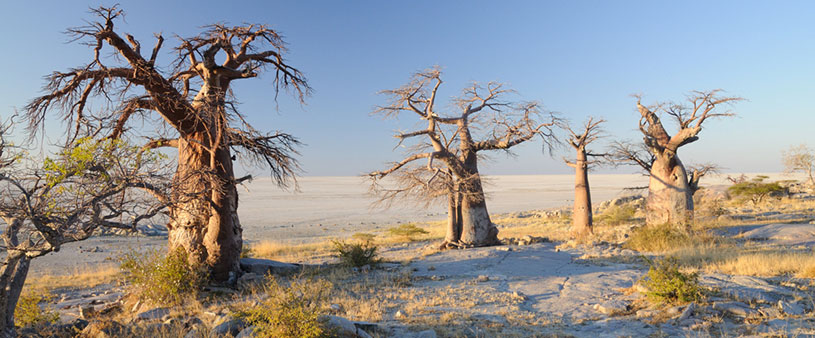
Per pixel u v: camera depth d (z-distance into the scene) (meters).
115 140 7.12
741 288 9.34
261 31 13.82
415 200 23.34
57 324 8.59
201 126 13.13
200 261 13.20
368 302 10.44
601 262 15.59
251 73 13.18
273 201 98.44
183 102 12.42
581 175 25.84
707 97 21.08
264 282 13.21
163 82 12.15
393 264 17.00
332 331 6.85
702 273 11.50
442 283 12.96
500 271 14.81
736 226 22.30
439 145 23.33
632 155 24.41
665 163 22.77
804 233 18.81
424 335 7.30
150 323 9.27
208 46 13.52
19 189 6.61
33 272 20.97
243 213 67.50
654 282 9.21
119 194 7.55
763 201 36.53
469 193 23.23
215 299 11.76
